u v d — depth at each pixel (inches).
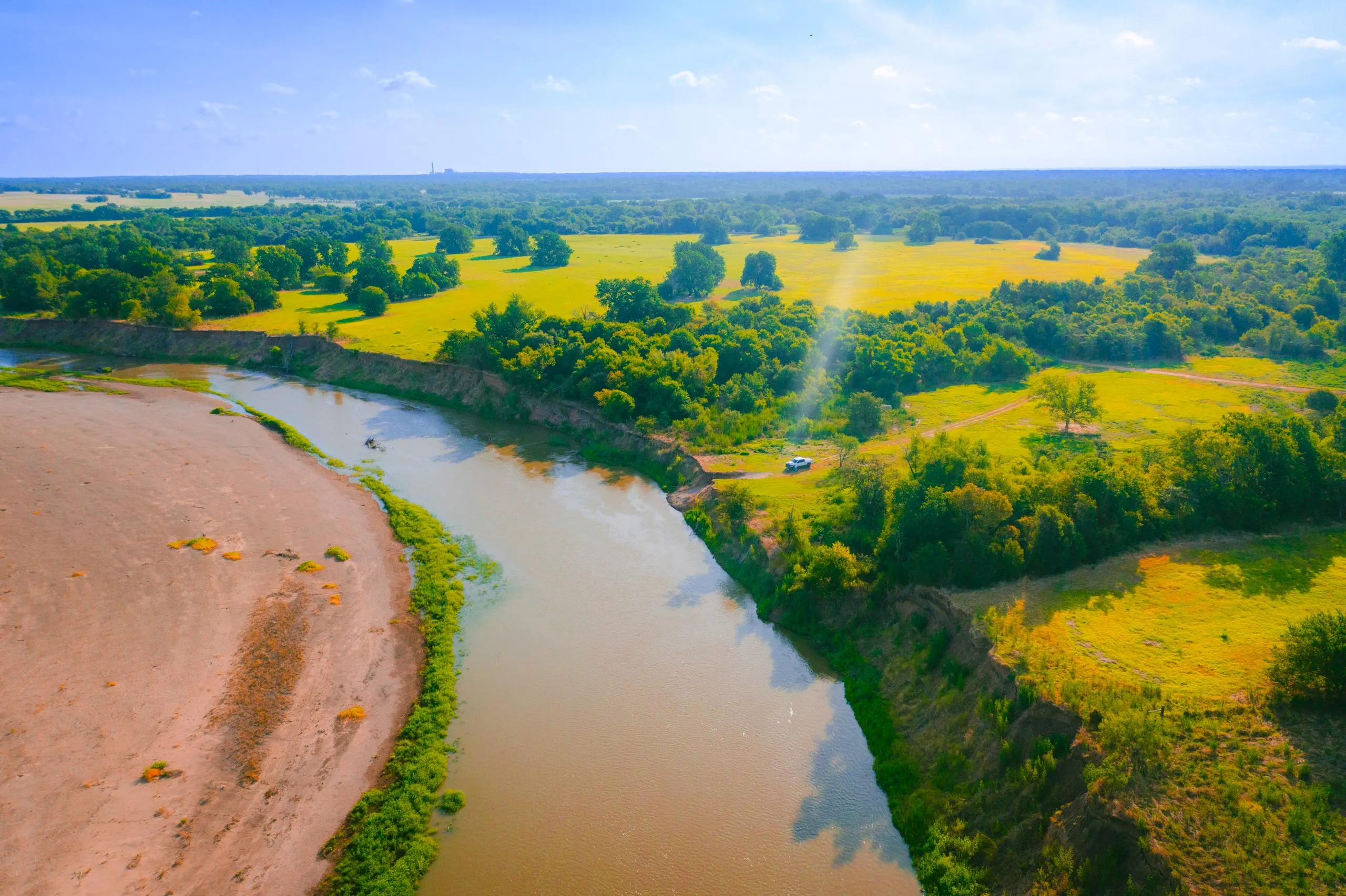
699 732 1969.7
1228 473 2474.2
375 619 2399.1
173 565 2605.8
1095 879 1347.2
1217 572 2169.0
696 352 4512.8
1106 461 2790.4
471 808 1717.5
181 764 1785.2
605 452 3880.4
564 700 2080.5
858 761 1876.2
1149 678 1711.4
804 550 2522.1
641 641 2347.4
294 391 4995.1
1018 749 1651.1
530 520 3154.5
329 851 1590.8
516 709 2041.1
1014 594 2106.3
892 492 2568.9
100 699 1968.5
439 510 3233.3
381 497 3307.1
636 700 2085.4
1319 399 3782.0
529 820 1690.5
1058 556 2218.3
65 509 2962.6
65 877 1493.6
